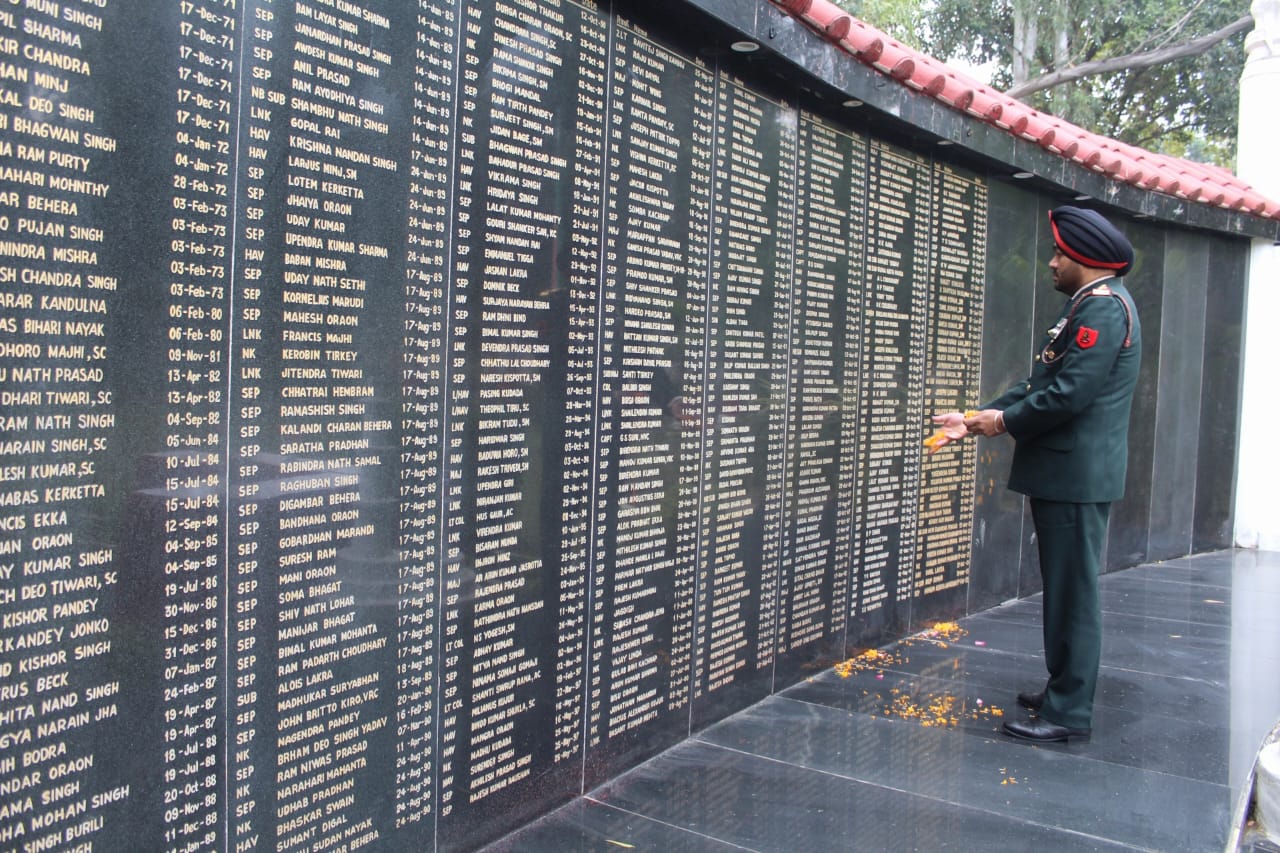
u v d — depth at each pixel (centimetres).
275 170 189
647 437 305
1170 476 680
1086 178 536
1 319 147
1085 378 325
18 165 148
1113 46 1470
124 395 165
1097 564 342
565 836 263
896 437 448
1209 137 1656
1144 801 296
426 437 228
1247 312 725
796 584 393
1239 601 558
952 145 443
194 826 181
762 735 343
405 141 217
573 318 272
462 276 235
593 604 288
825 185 388
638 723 313
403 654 226
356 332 208
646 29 293
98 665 163
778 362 370
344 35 201
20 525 150
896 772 314
